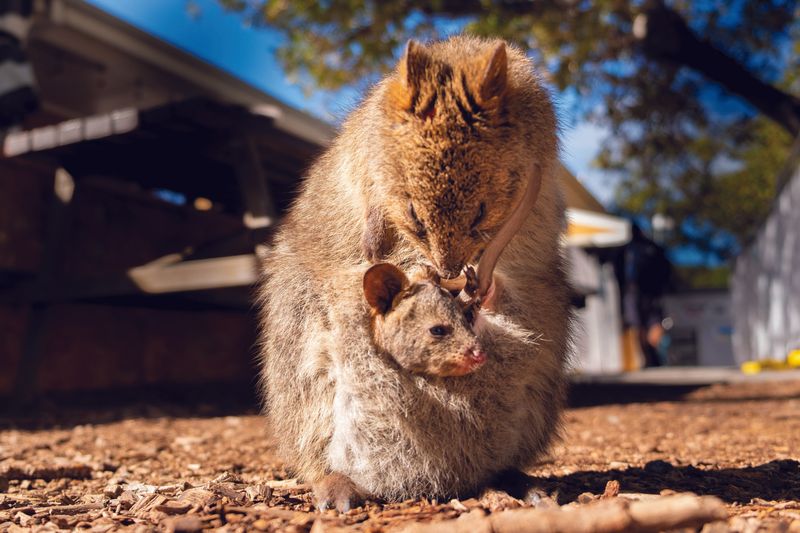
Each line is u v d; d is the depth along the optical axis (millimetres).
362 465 556
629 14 2059
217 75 1834
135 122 1207
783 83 3064
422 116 580
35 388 1407
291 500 559
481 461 557
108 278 1349
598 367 3188
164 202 1790
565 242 671
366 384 551
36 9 1424
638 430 1056
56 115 1810
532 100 610
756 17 2369
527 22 1856
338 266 610
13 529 485
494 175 583
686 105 2484
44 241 1511
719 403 1499
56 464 749
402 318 530
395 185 588
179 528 458
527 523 404
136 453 847
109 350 1680
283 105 1903
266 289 665
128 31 1630
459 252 588
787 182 2717
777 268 3000
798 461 704
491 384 544
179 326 1871
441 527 410
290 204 717
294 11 1930
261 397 684
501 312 565
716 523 413
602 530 399
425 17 1984
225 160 1384
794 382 2037
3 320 1483
